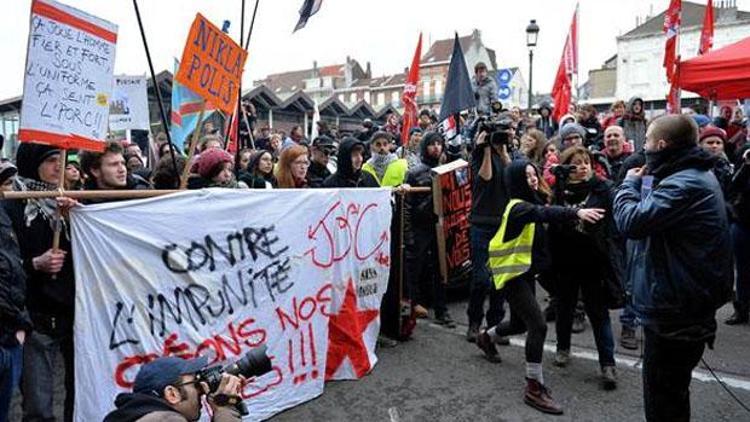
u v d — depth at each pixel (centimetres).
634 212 280
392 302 497
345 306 429
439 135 573
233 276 353
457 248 582
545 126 1123
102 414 297
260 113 1978
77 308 290
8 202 295
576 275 426
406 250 531
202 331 336
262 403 366
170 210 325
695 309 273
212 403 224
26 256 294
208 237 342
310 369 394
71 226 289
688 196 267
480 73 1040
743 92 680
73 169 394
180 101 597
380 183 584
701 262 269
